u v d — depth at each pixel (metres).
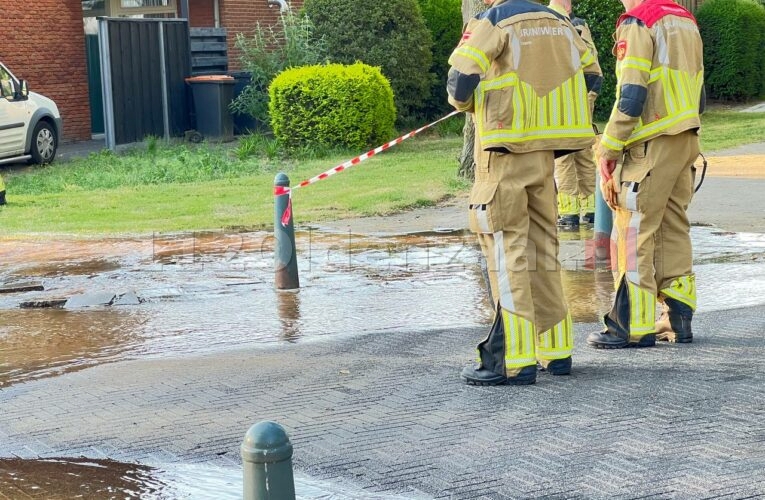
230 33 27.58
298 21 24.50
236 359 7.60
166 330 8.80
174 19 24.38
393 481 4.99
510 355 6.46
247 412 6.21
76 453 5.66
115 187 17.78
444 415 5.95
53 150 21.16
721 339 7.53
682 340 7.45
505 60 6.16
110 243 12.96
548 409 5.97
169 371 7.31
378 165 19.39
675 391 6.21
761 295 9.23
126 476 5.30
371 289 10.20
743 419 5.66
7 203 16.06
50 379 7.29
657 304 9.16
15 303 10.02
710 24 31.91
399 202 15.27
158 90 24.23
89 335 8.73
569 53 6.30
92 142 25.41
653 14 6.89
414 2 24.42
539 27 6.22
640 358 7.05
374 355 7.53
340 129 21.00
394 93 24.23
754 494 4.65
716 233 12.39
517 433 5.58
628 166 7.13
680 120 6.96
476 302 9.50
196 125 24.78
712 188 15.77
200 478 5.25
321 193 16.23
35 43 24.33
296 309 9.45
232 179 18.22
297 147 21.25
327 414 6.09
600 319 8.66
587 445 5.35
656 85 6.95
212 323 9.01
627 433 5.50
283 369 7.22
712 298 9.18
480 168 6.41
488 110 6.20
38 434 6.00
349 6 23.97
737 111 30.36
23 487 5.20
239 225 14.02
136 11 27.02
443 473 5.06
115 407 6.46
